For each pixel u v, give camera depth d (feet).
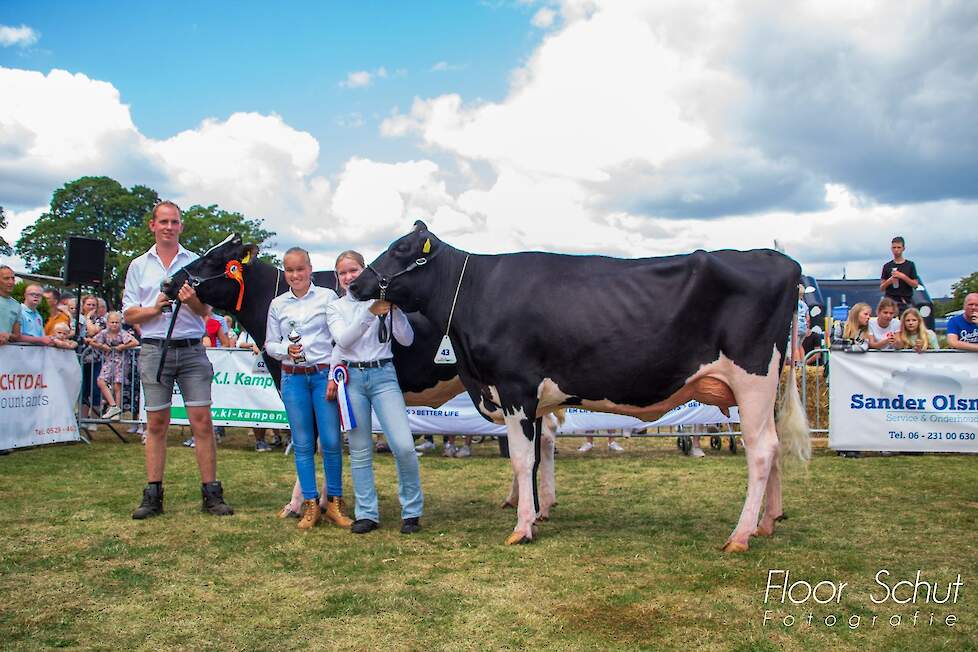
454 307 17.62
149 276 19.15
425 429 30.09
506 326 16.81
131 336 35.37
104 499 20.84
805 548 15.87
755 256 16.35
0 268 29.73
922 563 14.75
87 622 11.87
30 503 20.33
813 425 32.91
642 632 11.41
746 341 15.88
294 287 18.12
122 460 27.63
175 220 19.29
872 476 24.23
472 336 17.21
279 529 17.70
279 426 31.17
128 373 37.24
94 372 37.68
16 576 14.11
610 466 27.02
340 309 17.58
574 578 13.89
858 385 28.55
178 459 27.99
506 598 12.85
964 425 27.86
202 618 12.04
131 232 164.14
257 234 183.42
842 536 16.85
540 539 16.79
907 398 28.22
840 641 11.11
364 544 16.40
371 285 17.19
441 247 17.80
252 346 31.35
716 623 11.75
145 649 10.87
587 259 17.30
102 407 37.19
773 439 16.15
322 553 15.69
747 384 15.99
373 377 17.54
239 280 19.38
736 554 15.42
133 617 12.09
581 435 30.27
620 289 16.51
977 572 14.20
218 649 10.87
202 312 19.12
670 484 23.44
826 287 68.33
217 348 31.55
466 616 12.05
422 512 17.93
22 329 31.89
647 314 16.24
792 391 17.12
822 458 28.19
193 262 19.19
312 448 18.20
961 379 27.84
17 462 27.12
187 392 19.13
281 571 14.47
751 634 11.35
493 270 17.53
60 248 176.86
